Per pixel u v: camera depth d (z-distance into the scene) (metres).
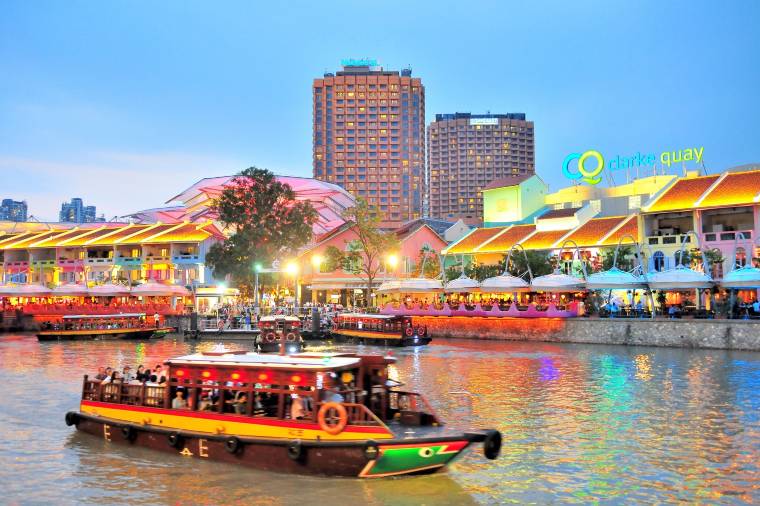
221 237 78.94
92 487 16.16
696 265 52.72
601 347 45.97
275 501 14.97
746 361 36.47
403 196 166.38
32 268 85.31
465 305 56.25
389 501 14.94
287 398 16.98
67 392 28.73
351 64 176.38
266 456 16.80
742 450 18.81
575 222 71.25
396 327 49.72
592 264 61.34
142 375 20.92
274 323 47.66
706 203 54.09
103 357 42.84
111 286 67.06
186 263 75.69
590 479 16.47
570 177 84.12
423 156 168.62
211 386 18.19
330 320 58.97
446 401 26.02
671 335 44.38
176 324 62.84
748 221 53.94
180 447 18.23
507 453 18.59
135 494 15.67
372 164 166.75
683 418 22.69
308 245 78.19
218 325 59.28
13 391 29.00
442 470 16.64
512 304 53.03
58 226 104.38
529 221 84.12
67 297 77.38
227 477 16.52
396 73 170.75
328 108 167.88
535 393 27.67
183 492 15.66
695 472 16.97
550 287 51.66
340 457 15.98
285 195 70.62
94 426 20.36
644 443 19.59
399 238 78.00
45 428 21.75
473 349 46.28
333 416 16.25
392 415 18.03
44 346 51.50
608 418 22.81
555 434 20.67
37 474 17.14
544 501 15.05
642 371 33.47
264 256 65.81
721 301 47.38
